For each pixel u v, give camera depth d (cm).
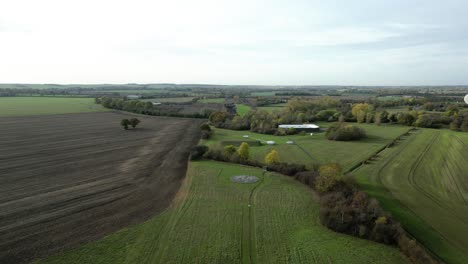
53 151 6812
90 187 4550
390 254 2889
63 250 2831
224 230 3272
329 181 4325
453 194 4456
